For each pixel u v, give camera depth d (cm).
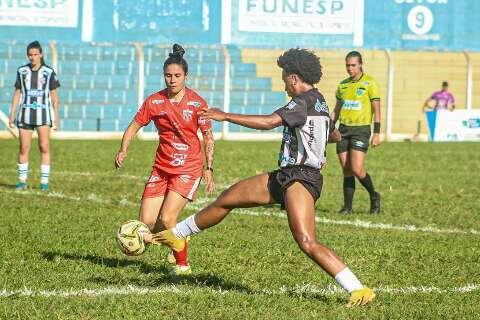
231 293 1777
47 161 3709
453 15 9444
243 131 8500
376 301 1736
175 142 2031
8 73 8494
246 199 1734
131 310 1620
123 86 8656
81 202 3266
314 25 9269
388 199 3669
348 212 3189
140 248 1811
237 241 2433
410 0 9394
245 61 8938
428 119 8406
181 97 2019
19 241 2355
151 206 2056
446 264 2195
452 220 3067
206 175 1984
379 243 2464
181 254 1944
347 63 3188
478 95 9312
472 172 5069
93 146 6681
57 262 2078
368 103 3161
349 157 3177
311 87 1698
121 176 4381
